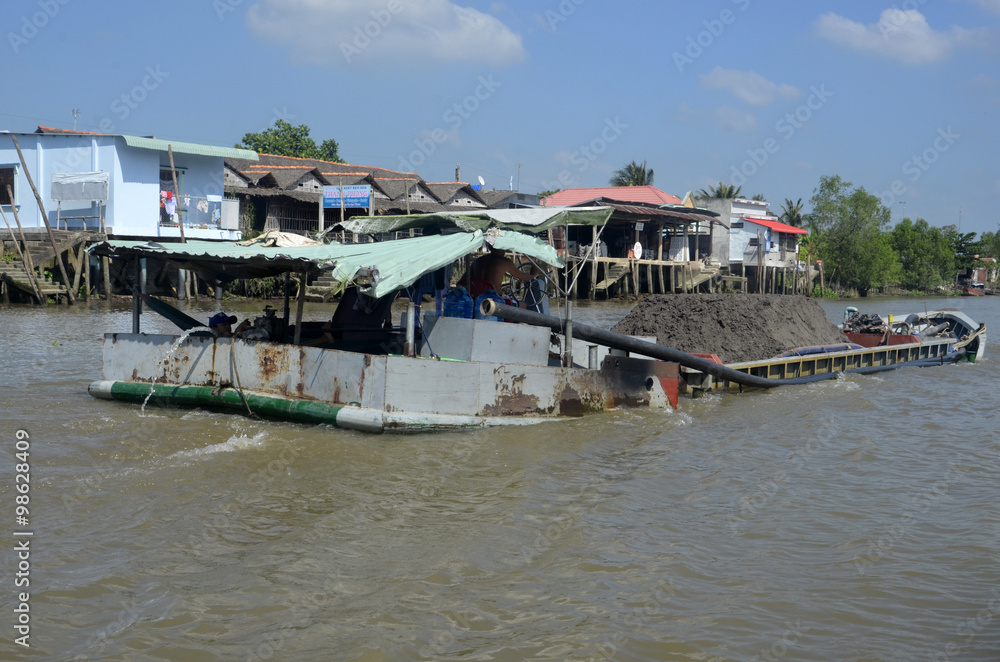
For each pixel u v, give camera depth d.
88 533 5.88
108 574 5.23
